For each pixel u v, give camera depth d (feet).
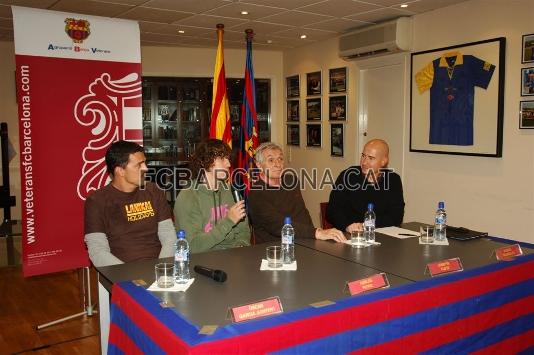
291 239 7.11
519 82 12.35
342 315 4.74
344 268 6.17
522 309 6.69
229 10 14.56
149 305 4.76
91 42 9.87
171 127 22.52
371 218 8.14
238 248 7.22
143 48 21.16
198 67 22.02
